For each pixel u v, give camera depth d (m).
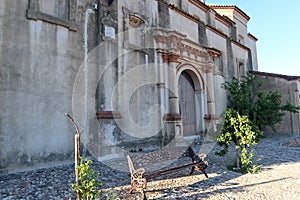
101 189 4.38
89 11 7.70
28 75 6.10
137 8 9.31
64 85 6.80
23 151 5.84
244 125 6.01
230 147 10.18
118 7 8.46
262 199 3.96
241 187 4.64
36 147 6.07
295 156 8.19
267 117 13.02
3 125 5.59
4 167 5.49
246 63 17.80
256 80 17.22
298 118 15.67
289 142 12.83
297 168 6.31
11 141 5.67
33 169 5.94
